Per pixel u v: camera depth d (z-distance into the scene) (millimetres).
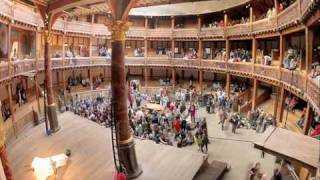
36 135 18391
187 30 35656
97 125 20172
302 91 15680
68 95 31469
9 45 19391
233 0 29812
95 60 35750
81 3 15500
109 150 15594
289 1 20875
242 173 15430
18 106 22828
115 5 12109
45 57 18938
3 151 3270
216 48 35938
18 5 22000
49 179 12539
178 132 20844
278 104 23297
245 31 27516
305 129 15297
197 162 14234
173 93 36250
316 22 13367
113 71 12625
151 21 39688
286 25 18688
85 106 26266
